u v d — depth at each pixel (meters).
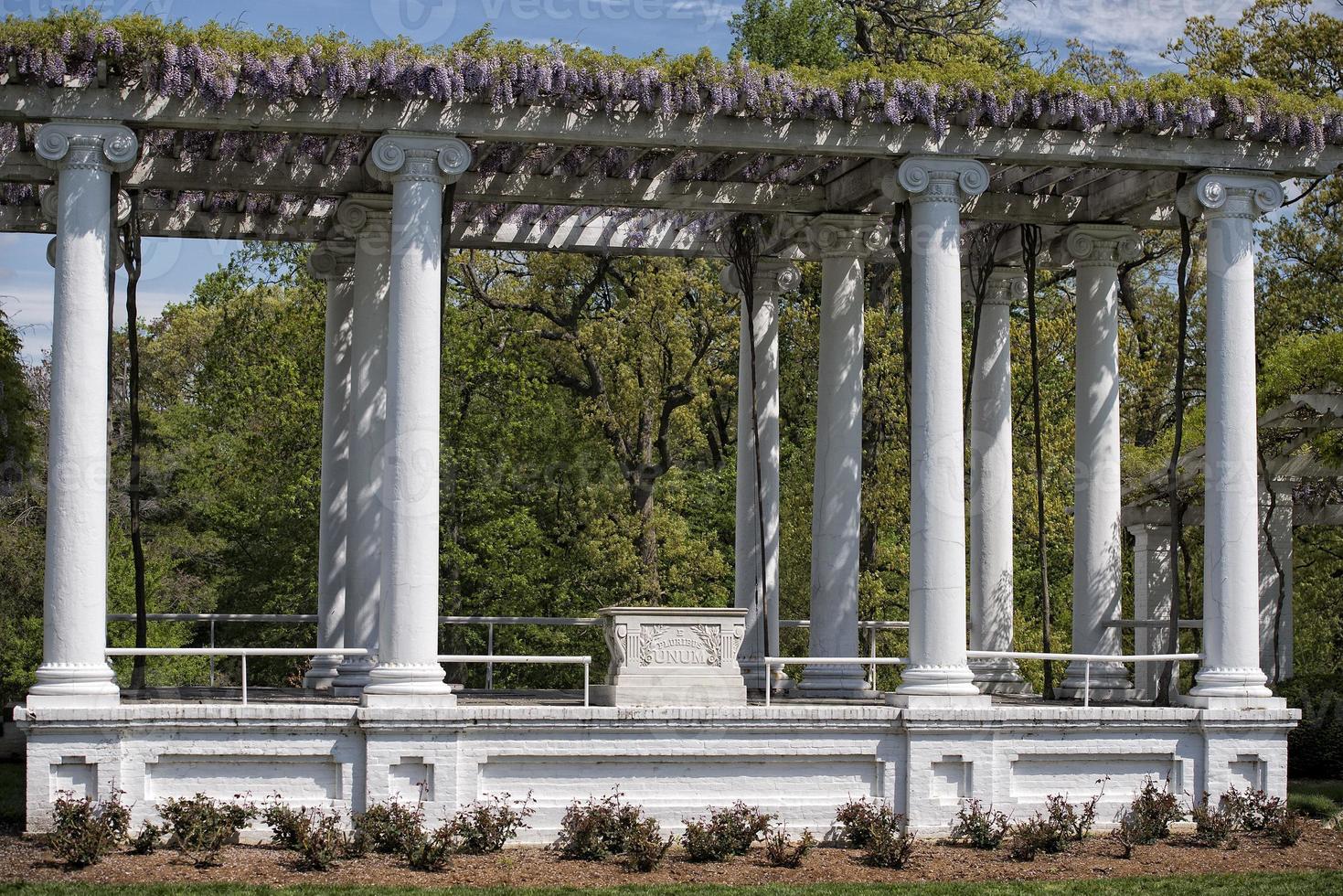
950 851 16.88
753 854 16.62
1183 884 15.52
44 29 16.03
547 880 15.12
